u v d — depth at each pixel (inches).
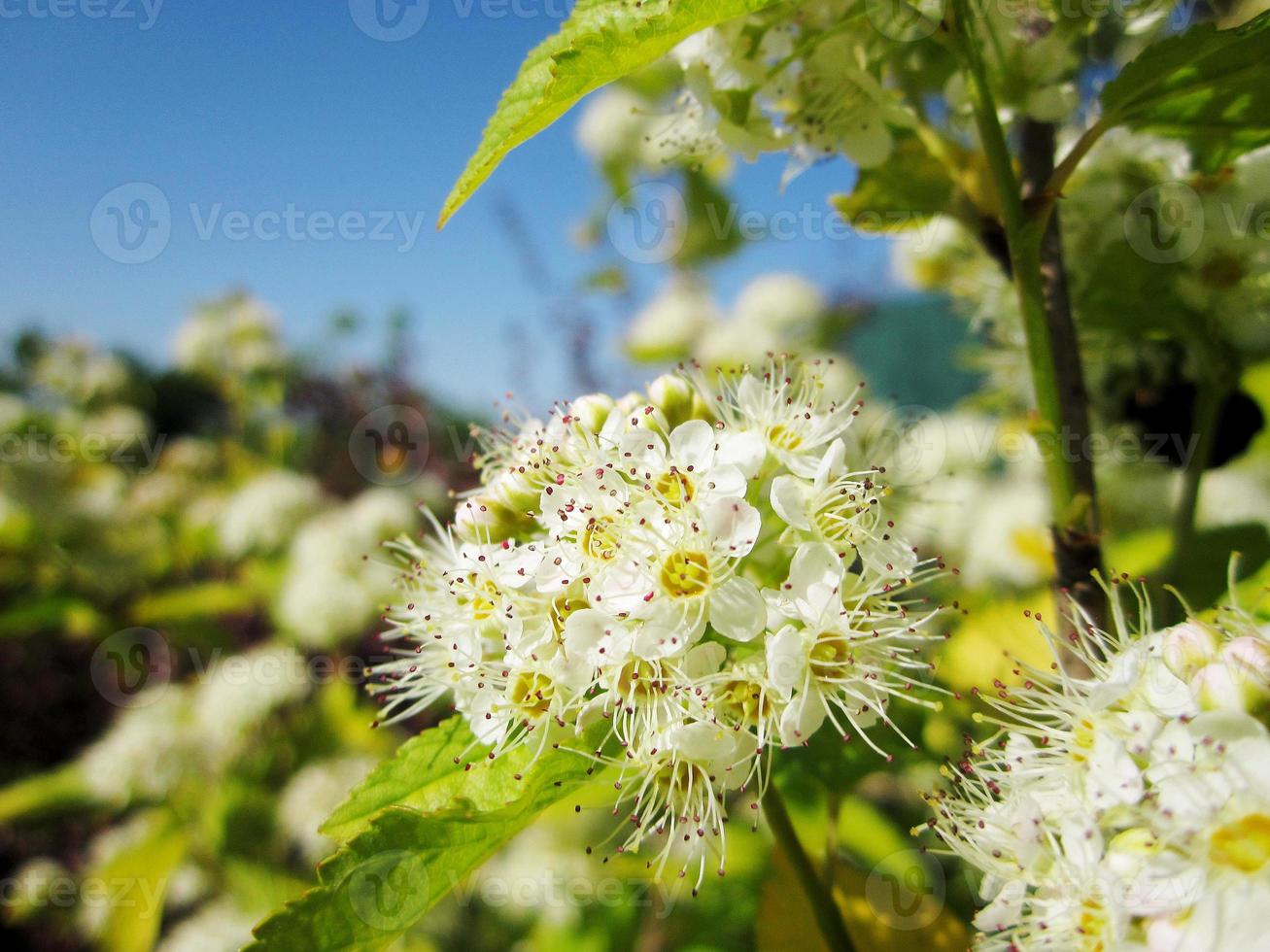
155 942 8.4
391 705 3.2
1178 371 4.0
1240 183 3.8
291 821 7.6
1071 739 2.5
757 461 2.8
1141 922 2.1
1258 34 2.7
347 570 8.4
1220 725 2.0
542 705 2.7
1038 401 2.9
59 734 10.4
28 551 9.5
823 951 3.6
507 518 3.1
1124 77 2.8
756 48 3.4
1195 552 4.0
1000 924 2.4
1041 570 5.5
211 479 11.5
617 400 3.3
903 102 3.6
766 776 2.8
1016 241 2.9
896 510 4.1
